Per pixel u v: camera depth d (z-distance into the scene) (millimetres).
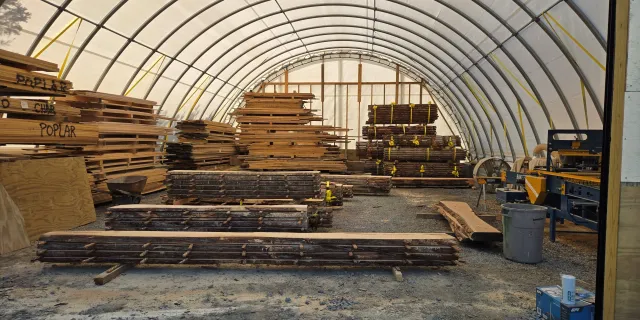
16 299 4352
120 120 11500
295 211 6172
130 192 9164
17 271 5273
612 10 2896
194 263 5332
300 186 8516
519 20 10672
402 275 5168
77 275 5137
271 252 5301
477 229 6391
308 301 4340
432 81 21938
